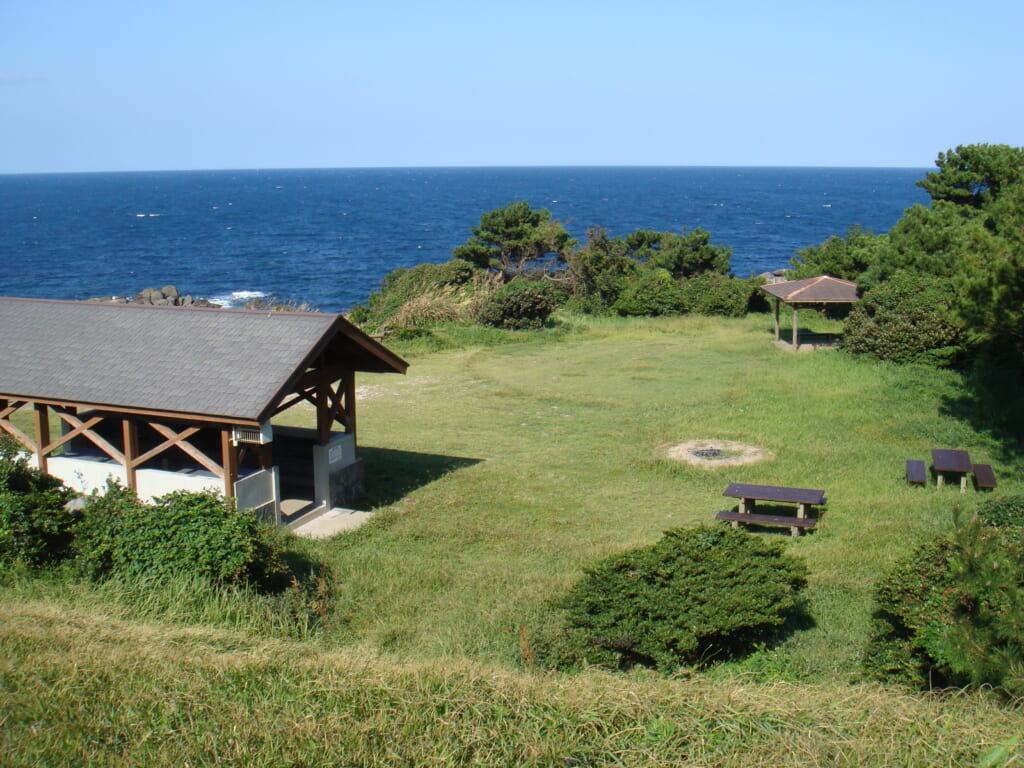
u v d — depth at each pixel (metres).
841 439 17.94
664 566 9.65
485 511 14.42
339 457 14.77
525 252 40.66
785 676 7.80
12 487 11.12
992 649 6.64
